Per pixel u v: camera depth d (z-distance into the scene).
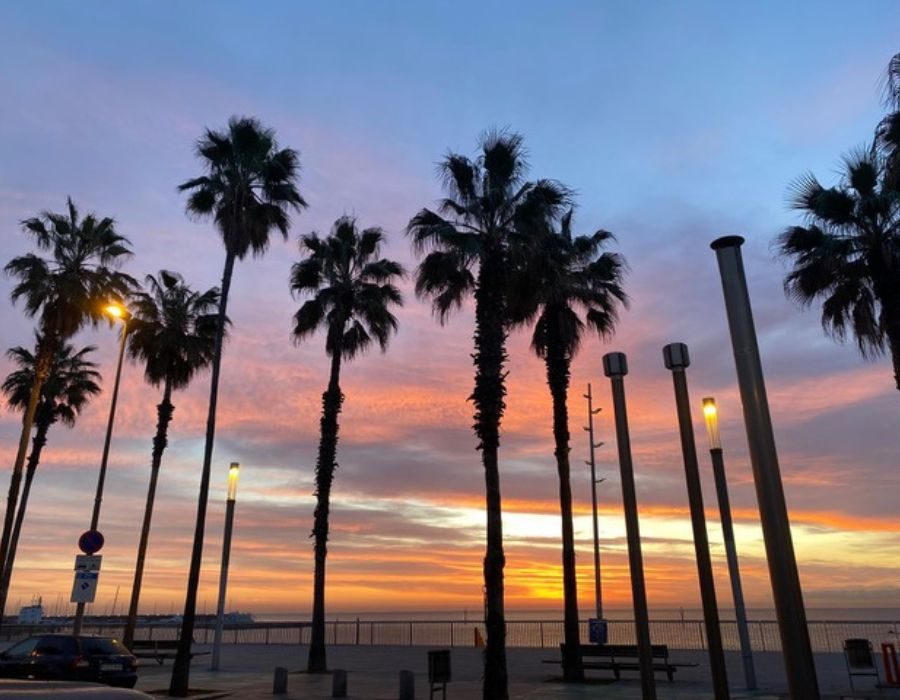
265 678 21.34
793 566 6.49
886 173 13.87
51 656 17.48
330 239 29.12
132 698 2.85
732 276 7.57
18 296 28.86
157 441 32.44
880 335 19.16
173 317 33.47
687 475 10.91
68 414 43.28
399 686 17.34
